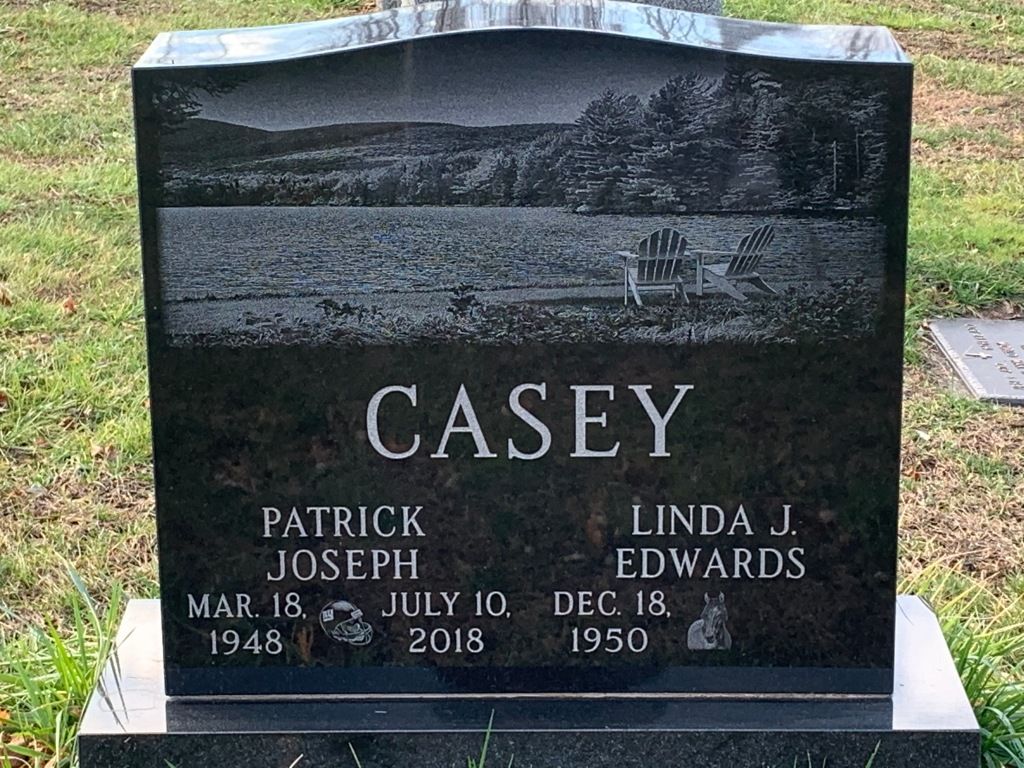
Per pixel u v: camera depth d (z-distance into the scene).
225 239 1.52
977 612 2.06
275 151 1.50
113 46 5.18
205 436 1.57
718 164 1.50
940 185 4.18
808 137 1.49
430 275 1.53
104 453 2.52
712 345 1.55
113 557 2.22
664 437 1.57
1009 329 3.18
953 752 1.57
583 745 1.57
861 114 1.49
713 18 1.58
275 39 1.54
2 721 1.71
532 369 1.56
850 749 1.57
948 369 3.00
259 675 1.62
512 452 1.58
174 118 1.49
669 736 1.57
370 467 1.58
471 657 1.63
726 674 1.63
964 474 2.54
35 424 2.60
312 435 1.57
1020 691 1.73
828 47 1.51
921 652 1.70
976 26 6.01
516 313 1.54
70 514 2.35
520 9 1.54
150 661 1.69
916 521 2.37
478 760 1.57
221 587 1.60
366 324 1.54
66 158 4.17
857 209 1.51
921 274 3.44
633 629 1.62
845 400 1.56
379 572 1.60
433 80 1.48
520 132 1.50
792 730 1.57
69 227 3.60
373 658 1.62
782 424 1.57
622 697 1.63
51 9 5.53
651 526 1.59
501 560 1.60
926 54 5.57
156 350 1.55
